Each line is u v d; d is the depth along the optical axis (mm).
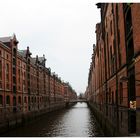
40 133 39000
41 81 79688
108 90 30469
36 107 69125
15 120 45562
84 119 60156
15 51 50594
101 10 38656
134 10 13867
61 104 128875
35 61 74500
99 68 47469
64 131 40500
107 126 30266
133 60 14742
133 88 16391
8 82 45188
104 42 35031
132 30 15039
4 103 41969
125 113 17953
